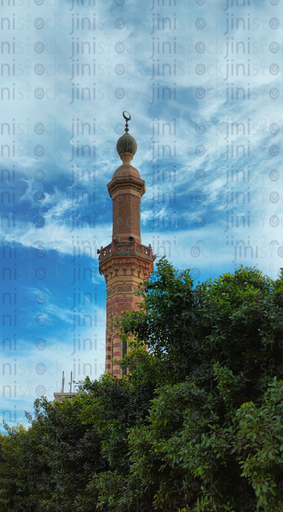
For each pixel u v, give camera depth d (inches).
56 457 861.2
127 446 673.6
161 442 524.1
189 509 498.3
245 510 461.1
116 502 618.5
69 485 829.8
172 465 497.4
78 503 784.3
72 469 863.7
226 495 477.1
